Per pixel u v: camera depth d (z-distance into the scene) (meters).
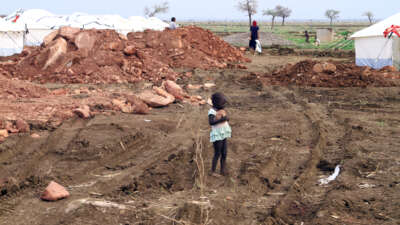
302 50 39.28
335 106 12.04
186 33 27.19
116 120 9.73
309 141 8.04
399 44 20.27
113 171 6.31
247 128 9.18
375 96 13.61
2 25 29.45
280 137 8.33
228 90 15.50
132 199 5.12
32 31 31.22
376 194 5.13
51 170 6.30
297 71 17.92
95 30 20.42
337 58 31.70
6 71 18.38
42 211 4.70
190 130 9.04
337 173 6.12
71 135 8.30
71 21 34.56
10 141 7.79
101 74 17.73
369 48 21.77
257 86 16.45
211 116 5.88
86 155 7.07
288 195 5.26
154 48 24.34
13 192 5.37
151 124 9.41
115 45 19.61
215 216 4.57
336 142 7.99
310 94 14.30
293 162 6.75
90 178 5.96
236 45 46.00
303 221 4.47
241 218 4.57
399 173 5.91
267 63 27.34
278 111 11.23
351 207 4.74
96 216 4.56
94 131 8.59
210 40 28.22
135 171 6.23
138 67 18.86
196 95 14.29
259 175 6.02
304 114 10.77
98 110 10.68
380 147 7.42
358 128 9.05
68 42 19.72
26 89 12.23
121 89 15.39
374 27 21.89
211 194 5.32
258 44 35.09
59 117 9.62
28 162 6.69
